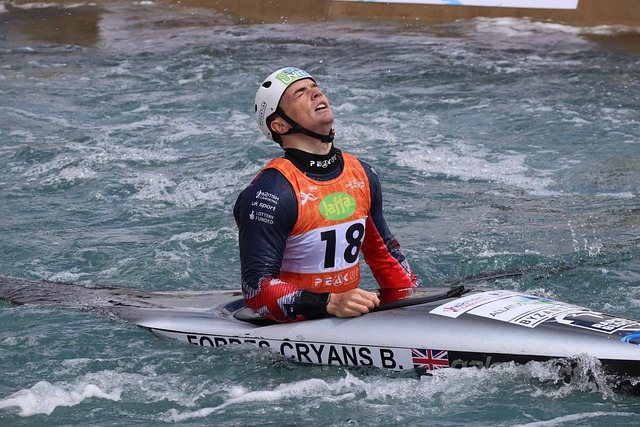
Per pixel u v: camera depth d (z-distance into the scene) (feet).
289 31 169.37
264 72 139.85
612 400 44.16
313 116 48.73
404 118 115.24
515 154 100.58
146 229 79.10
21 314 59.88
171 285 66.33
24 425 44.39
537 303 49.44
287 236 49.98
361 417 44.09
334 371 49.55
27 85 136.67
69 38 170.40
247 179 92.22
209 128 111.86
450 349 46.91
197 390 48.08
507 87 128.47
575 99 121.39
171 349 53.72
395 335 48.19
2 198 88.48
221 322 54.65
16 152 102.89
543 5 166.61
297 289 49.78
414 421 43.52
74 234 78.33
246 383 48.75
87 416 45.27
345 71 139.23
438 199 86.17
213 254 72.64
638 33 156.35
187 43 162.50
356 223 50.98
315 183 49.78
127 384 48.93
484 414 43.68
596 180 91.25
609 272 65.67
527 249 71.67
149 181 92.12
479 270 67.82
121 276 68.44
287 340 50.85
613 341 44.57
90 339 55.36
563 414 43.09
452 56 146.41
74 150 103.30
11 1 193.16
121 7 190.19
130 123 115.14
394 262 54.19
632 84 128.16
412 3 173.37
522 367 45.75
